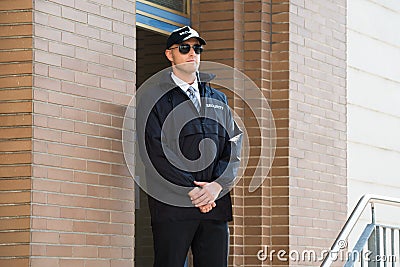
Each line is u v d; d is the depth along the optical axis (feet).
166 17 29.76
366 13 36.73
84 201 23.62
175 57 23.94
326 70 32.83
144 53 31.30
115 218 24.43
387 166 37.24
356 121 35.68
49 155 22.86
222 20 30.55
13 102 22.67
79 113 23.70
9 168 22.50
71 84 23.58
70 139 23.40
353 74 35.70
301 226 31.04
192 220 23.57
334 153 32.99
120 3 25.14
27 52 22.72
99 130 24.17
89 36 24.18
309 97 31.81
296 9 31.35
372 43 36.96
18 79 22.70
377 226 28.58
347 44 35.47
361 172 35.76
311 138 31.81
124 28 25.21
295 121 30.99
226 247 24.12
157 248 23.66
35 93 22.68
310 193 31.58
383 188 36.96
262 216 30.27
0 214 22.45
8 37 22.84
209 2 30.73
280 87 30.86
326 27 32.94
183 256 23.61
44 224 22.58
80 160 23.61
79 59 23.86
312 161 31.78
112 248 24.30
